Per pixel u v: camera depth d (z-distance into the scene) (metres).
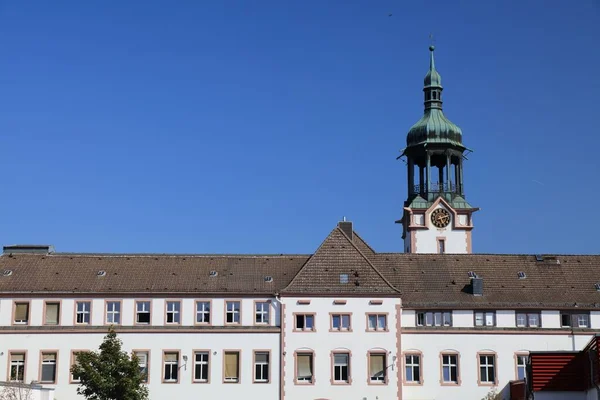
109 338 79.19
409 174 113.00
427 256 94.25
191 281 87.81
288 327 85.62
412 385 86.25
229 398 84.31
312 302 86.06
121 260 90.62
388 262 93.44
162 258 91.12
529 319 87.88
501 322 87.69
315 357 85.06
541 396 62.16
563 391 62.03
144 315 86.19
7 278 87.31
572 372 62.12
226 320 86.06
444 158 112.69
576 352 62.28
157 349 85.12
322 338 85.38
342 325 85.81
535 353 62.75
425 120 113.31
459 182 112.19
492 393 85.56
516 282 91.06
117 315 86.06
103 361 77.69
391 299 86.19
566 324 88.12
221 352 85.12
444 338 87.00
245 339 85.44
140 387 78.75
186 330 85.44
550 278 91.69
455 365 86.75
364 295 86.06
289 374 84.75
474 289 89.19
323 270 87.62
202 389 84.44
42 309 85.75
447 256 94.25
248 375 84.81
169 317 86.19
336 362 85.25
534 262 93.81
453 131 112.50
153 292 86.19
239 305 86.44
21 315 85.94
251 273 89.19
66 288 86.44
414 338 86.94
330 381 84.62
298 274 87.38
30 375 84.50
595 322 88.00
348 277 87.19
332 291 86.19
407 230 110.88
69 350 84.94
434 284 90.62
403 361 86.56
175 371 85.06
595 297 89.44
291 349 85.19
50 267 89.19
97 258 90.81
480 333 87.12
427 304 87.62
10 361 84.75
